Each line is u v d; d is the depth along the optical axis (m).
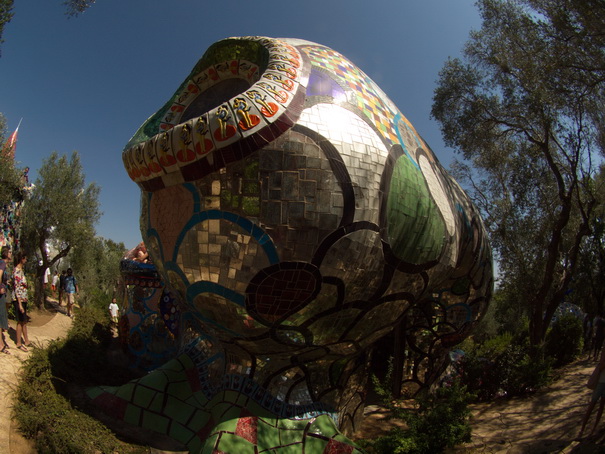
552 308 9.84
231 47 4.80
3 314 5.96
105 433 4.79
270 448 4.37
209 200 4.04
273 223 3.91
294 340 4.45
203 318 4.64
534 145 10.53
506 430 5.96
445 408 4.85
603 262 13.13
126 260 8.68
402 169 4.49
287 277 4.01
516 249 10.71
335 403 5.15
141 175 4.50
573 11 7.71
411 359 7.34
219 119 3.87
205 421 5.12
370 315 4.61
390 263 4.40
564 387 7.80
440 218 4.95
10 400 4.68
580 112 8.70
